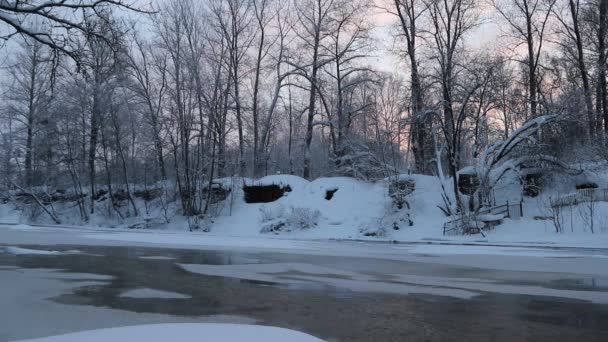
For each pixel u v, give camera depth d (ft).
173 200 134.00
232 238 90.48
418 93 112.16
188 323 23.36
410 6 121.19
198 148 128.98
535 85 118.62
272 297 31.22
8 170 151.43
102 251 59.93
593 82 117.50
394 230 97.81
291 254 59.77
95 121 140.56
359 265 48.83
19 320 23.94
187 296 31.09
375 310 27.68
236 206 125.59
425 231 94.94
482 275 42.09
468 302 30.22
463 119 106.22
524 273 43.37
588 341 21.81
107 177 150.51
